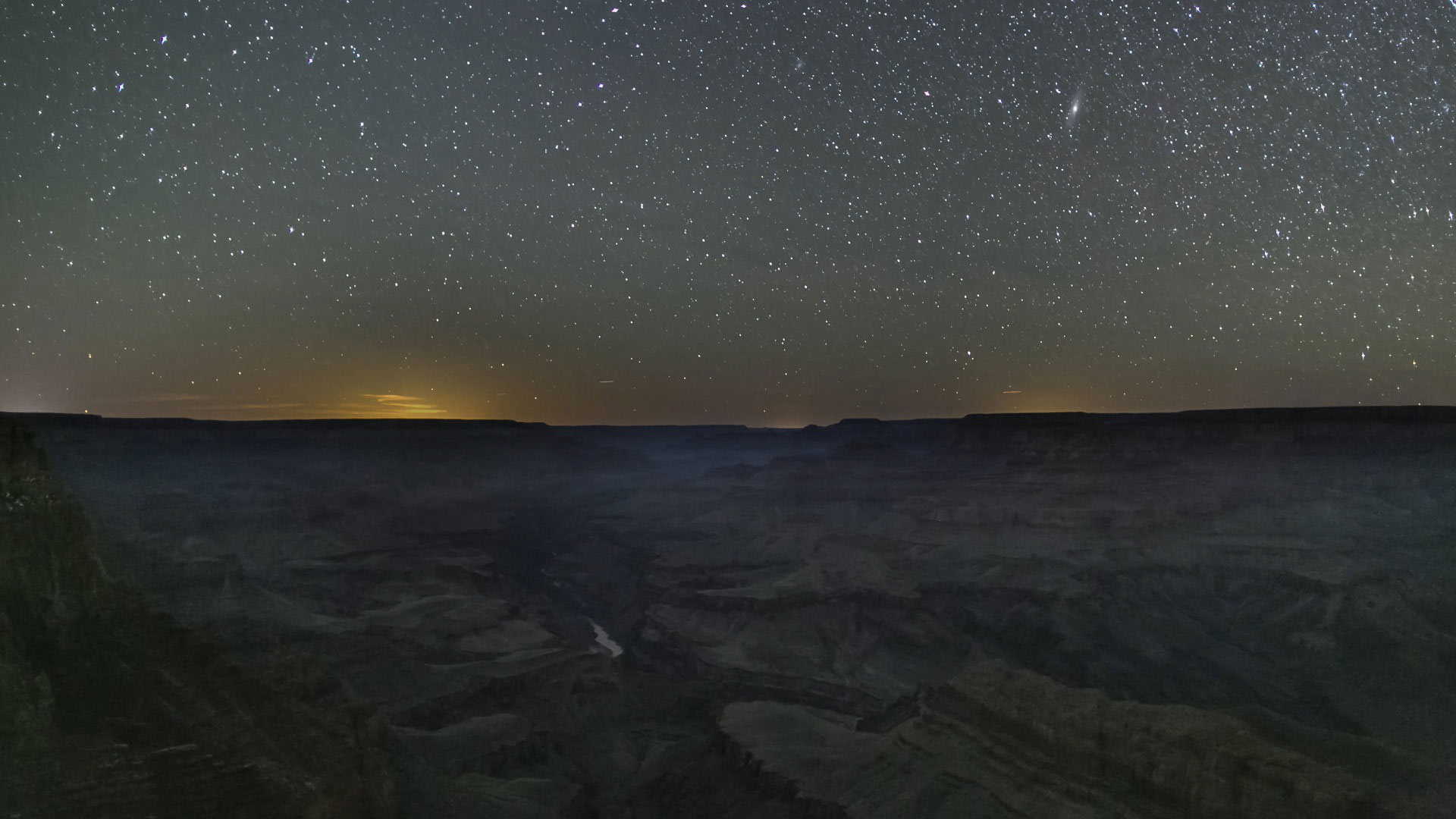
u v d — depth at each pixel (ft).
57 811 75.05
